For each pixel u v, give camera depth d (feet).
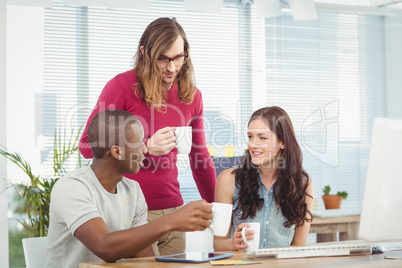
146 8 11.02
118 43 12.70
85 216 4.18
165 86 6.71
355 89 14.78
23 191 10.48
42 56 12.03
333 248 4.37
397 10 15.07
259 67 13.96
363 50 14.93
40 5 11.84
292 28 14.30
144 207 5.24
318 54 14.51
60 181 4.54
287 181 6.30
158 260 4.17
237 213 6.39
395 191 3.93
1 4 11.08
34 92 11.91
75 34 12.35
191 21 13.42
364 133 14.76
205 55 13.51
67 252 4.61
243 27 13.89
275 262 4.00
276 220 6.29
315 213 10.57
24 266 11.16
